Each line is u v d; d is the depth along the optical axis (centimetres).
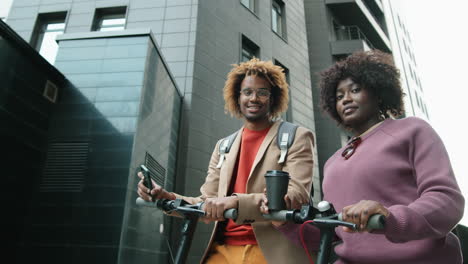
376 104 160
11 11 933
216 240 176
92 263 467
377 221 85
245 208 128
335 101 177
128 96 572
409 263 121
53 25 926
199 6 846
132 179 522
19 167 502
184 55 791
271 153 180
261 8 1076
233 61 882
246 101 200
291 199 129
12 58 502
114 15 897
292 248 155
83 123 563
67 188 518
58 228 495
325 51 1354
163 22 836
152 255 576
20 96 512
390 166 133
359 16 1552
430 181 113
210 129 762
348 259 139
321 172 1154
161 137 636
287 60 1102
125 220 490
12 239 482
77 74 604
